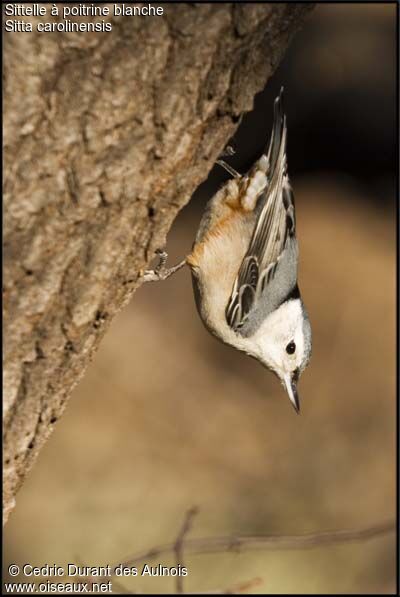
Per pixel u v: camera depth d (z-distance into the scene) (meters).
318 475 14.64
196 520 13.24
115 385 16.30
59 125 4.56
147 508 13.52
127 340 17.23
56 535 12.80
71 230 4.76
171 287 18.52
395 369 17.05
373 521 13.56
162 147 4.88
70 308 4.93
